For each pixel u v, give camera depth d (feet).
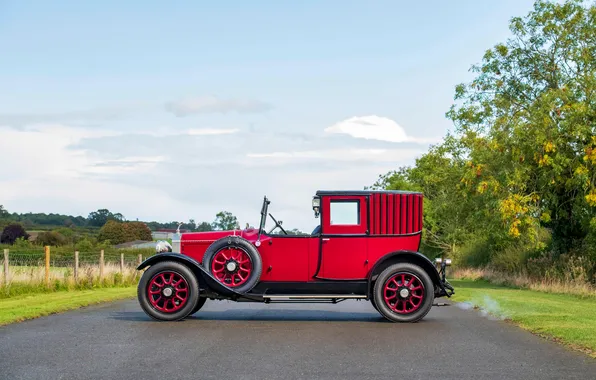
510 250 113.80
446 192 145.38
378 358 25.30
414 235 38.73
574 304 51.78
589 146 84.89
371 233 38.27
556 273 84.94
